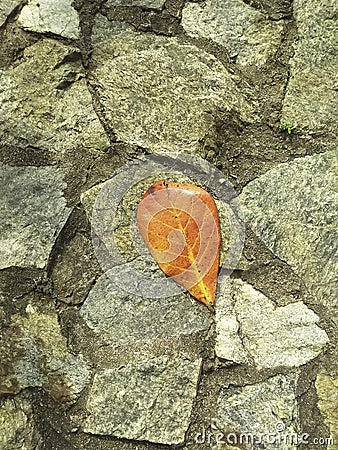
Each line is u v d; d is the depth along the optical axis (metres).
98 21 0.60
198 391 0.54
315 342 0.56
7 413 0.52
